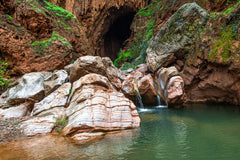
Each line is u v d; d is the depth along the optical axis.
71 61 13.96
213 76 8.76
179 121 6.38
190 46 10.08
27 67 10.68
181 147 3.98
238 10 7.59
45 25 12.42
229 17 7.89
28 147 4.31
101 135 5.07
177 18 11.33
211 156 3.44
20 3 11.45
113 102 6.32
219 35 8.30
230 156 3.38
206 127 5.38
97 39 28.12
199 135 4.71
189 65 9.94
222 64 7.79
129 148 4.04
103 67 8.70
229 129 5.02
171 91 9.49
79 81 7.26
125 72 13.36
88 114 5.54
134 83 11.19
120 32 33.88
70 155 3.73
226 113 6.93
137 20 23.59
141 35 21.44
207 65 8.91
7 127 5.75
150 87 10.93
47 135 5.31
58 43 12.20
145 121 6.71
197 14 10.27
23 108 7.64
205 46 8.93
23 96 7.92
